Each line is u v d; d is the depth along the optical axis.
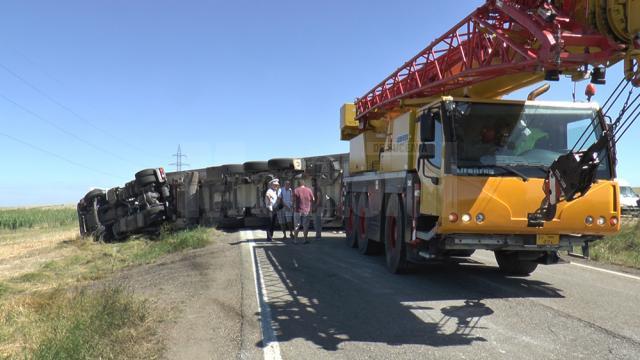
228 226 19.86
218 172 20.11
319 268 9.52
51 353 4.77
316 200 14.98
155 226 21.11
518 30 6.52
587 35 5.52
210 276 9.13
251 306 6.74
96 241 20.98
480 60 7.15
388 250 9.12
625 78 5.30
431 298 6.97
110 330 5.62
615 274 8.73
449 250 7.50
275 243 13.70
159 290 8.28
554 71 5.91
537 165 6.69
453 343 5.09
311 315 6.23
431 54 8.87
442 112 6.80
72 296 7.69
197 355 4.94
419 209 7.54
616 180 6.66
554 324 5.67
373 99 11.70
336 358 4.75
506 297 6.98
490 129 6.79
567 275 8.66
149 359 4.83
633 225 15.01
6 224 39.25
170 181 21.50
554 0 6.07
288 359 4.75
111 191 22.31
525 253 7.90
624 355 4.68
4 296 8.84
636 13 5.03
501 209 6.41
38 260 15.47
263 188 19.09
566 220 6.48
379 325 5.76
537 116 7.00
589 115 7.12
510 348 4.92
